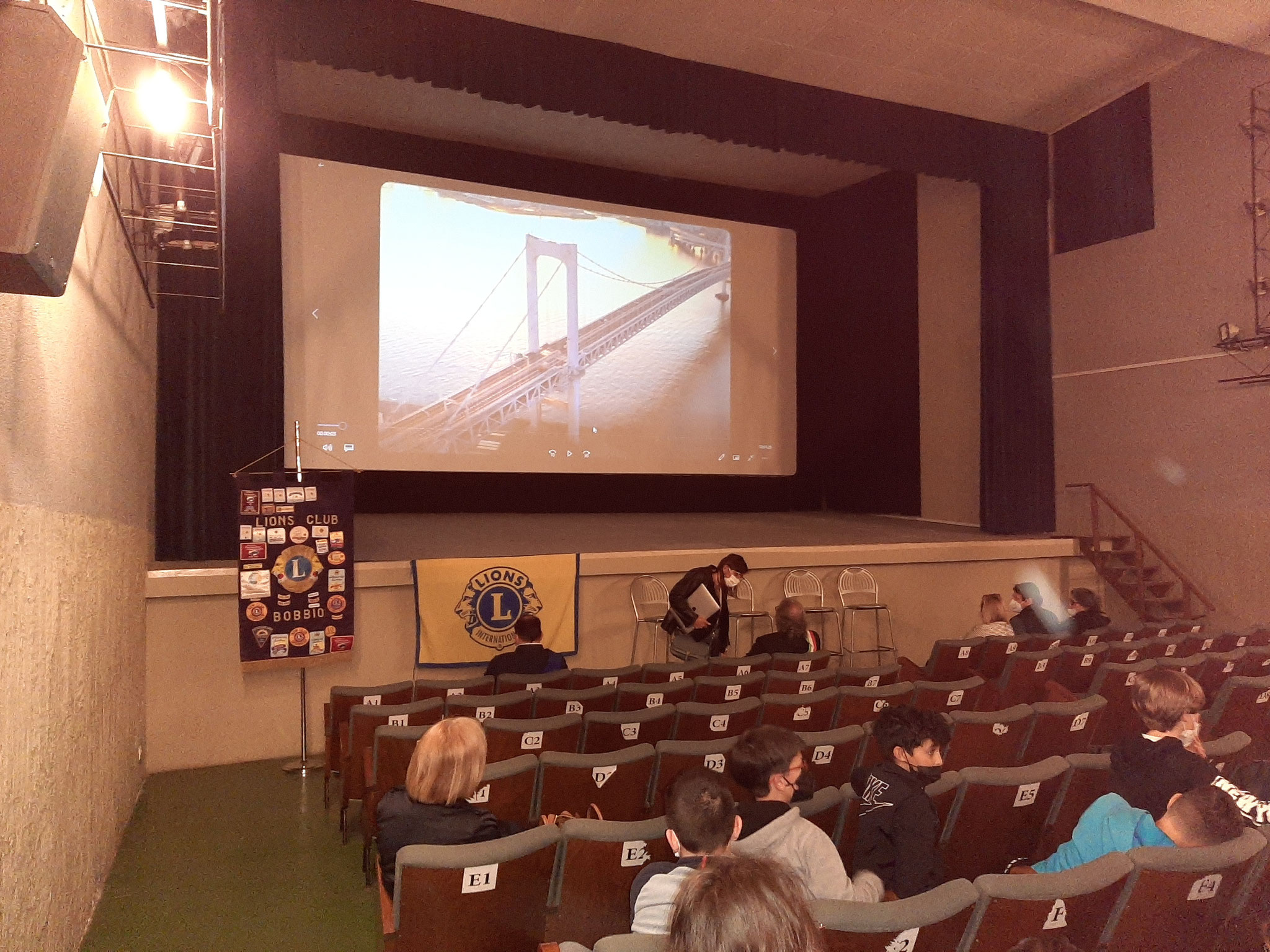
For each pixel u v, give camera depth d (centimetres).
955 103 895
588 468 967
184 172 414
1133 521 902
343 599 498
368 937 296
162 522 576
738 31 750
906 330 1091
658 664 472
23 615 220
